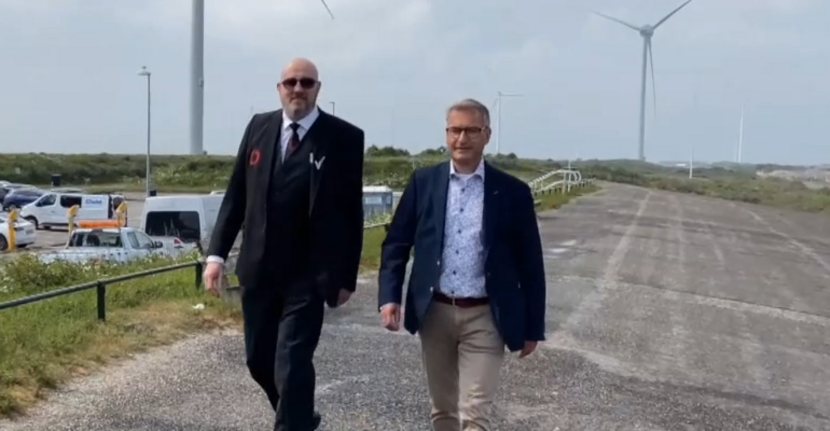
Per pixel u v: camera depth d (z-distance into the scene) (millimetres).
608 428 6898
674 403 7930
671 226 33875
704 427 7180
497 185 4824
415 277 4891
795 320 13883
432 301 4844
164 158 92375
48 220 42812
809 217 47344
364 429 6359
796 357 10797
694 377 9188
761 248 27578
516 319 4762
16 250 31203
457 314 4801
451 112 4812
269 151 5109
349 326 10500
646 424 7109
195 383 7355
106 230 22828
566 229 29500
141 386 7184
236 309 10320
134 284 12102
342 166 5117
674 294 15797
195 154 59781
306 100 5059
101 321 9133
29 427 6008
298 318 5109
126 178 79250
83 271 14609
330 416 6645
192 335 9234
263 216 5102
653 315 13234
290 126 5098
